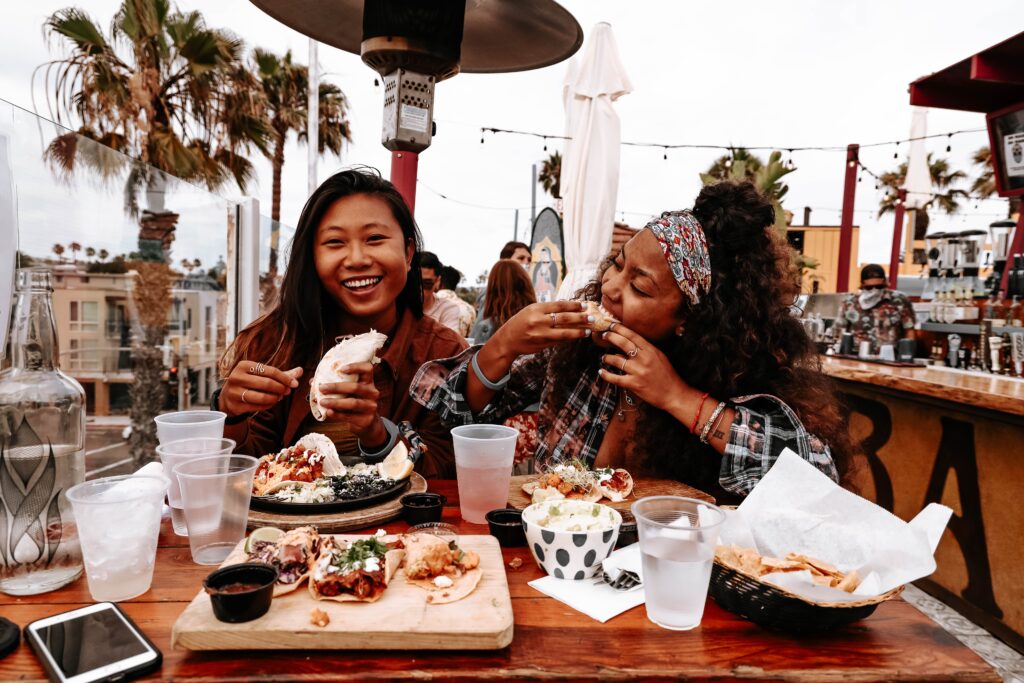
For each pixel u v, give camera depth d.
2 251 1.22
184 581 1.15
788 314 1.76
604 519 1.23
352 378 1.66
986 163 23.19
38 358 1.10
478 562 1.14
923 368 4.64
